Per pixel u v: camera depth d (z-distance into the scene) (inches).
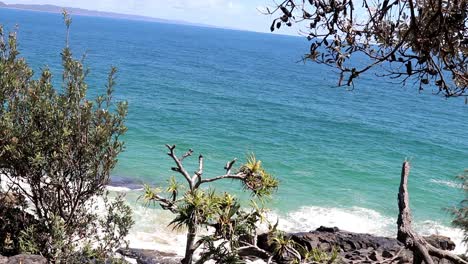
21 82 341.4
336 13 87.7
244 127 1863.9
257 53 7480.3
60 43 5083.7
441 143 1888.5
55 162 333.1
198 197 207.3
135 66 3811.5
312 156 1486.2
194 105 2288.4
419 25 87.0
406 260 165.9
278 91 3203.7
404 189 162.7
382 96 3376.0
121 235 358.3
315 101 2878.9
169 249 639.1
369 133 1989.4
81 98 349.7
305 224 904.3
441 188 1237.7
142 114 1889.8
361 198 1088.2
